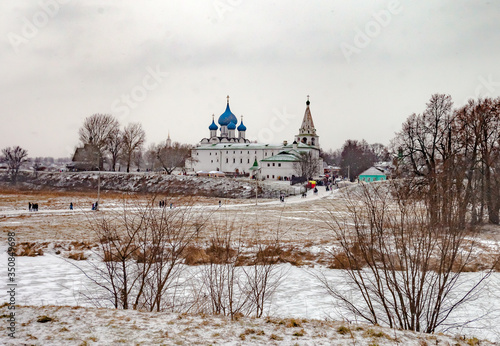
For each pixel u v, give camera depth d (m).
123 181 127.69
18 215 64.50
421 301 15.28
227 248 18.36
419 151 59.16
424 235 14.96
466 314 19.81
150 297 15.88
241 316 14.37
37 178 131.38
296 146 166.00
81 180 128.88
